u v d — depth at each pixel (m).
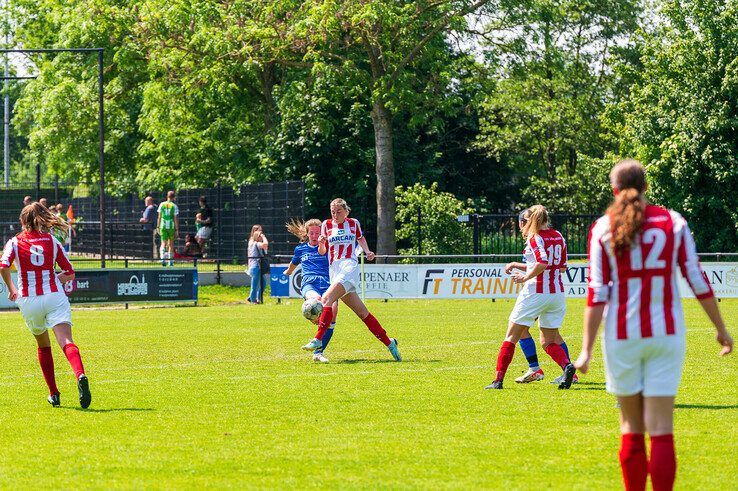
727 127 64.19
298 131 73.56
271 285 53.09
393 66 64.81
